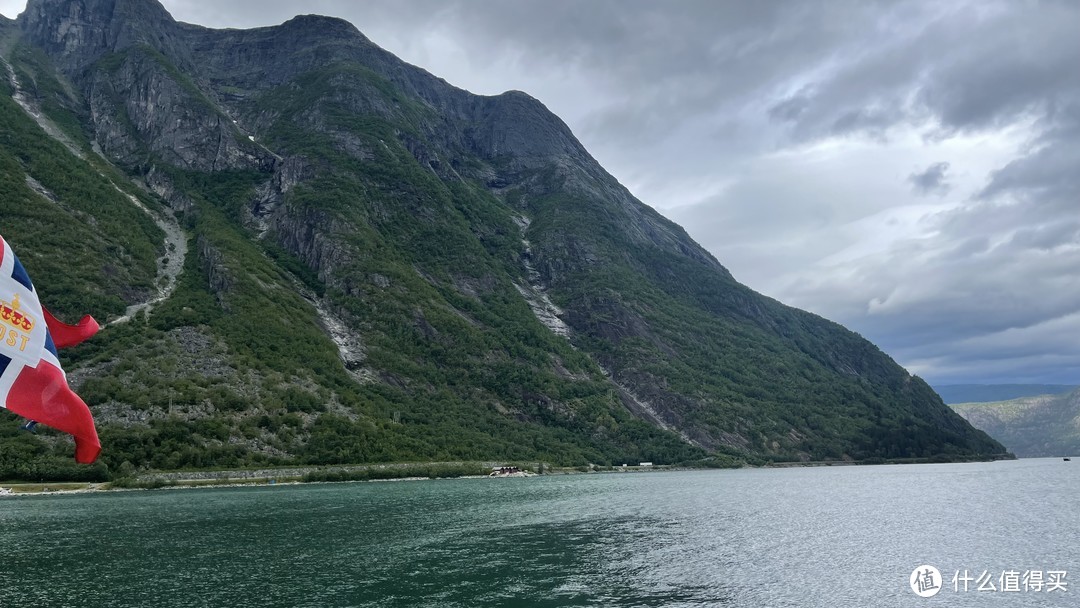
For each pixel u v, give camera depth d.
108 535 72.69
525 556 61.53
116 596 48.53
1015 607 45.94
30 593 49.47
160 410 145.00
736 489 133.12
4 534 73.56
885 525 80.31
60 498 109.81
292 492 120.69
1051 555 61.38
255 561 59.66
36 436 130.50
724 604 46.12
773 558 60.53
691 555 61.97
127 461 129.75
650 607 45.28
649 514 90.38
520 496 114.56
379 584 51.31
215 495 114.88
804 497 115.12
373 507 96.94
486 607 45.31
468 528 77.56
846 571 55.47
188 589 50.28
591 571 55.25
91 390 145.00
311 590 49.78
